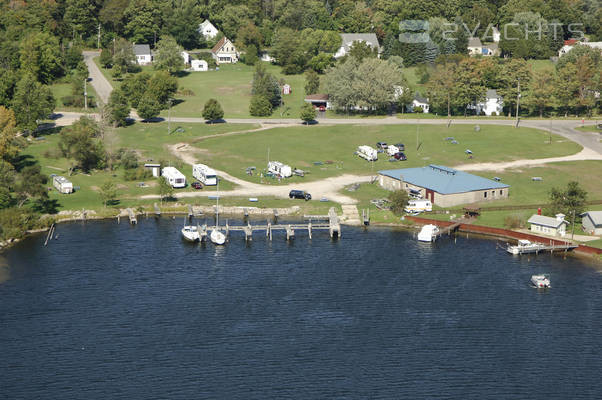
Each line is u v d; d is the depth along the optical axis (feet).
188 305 467.93
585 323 448.65
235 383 386.93
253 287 493.77
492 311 463.01
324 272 518.37
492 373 398.42
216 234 571.28
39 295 479.00
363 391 381.81
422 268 525.75
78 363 403.54
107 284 495.82
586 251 552.41
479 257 545.85
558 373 398.62
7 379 387.96
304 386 385.09
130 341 425.69
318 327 443.32
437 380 391.86
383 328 442.91
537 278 495.41
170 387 383.04
